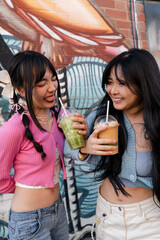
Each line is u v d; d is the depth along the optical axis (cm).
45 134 119
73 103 217
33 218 116
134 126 119
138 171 114
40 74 109
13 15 191
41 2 199
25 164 114
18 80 111
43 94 115
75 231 222
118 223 119
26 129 109
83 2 213
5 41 190
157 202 118
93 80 224
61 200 135
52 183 120
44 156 112
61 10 206
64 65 211
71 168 218
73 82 216
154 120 111
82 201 224
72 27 211
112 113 123
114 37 230
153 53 253
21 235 114
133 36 240
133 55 108
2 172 112
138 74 106
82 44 217
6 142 106
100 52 225
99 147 99
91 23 218
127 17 235
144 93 109
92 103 225
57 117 134
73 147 108
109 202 124
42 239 118
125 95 109
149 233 116
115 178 119
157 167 110
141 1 241
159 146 111
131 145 116
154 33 251
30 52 115
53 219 124
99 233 127
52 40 205
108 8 225
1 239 194
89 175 224
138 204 116
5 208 194
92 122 128
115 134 103
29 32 197
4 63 190
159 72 112
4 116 192
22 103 121
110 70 113
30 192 115
